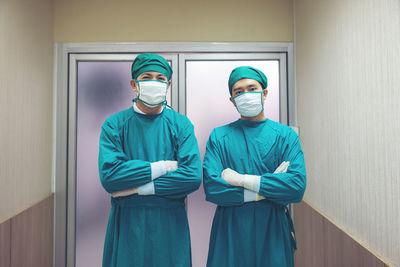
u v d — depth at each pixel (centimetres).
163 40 221
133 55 221
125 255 127
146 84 130
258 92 140
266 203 134
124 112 142
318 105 180
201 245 220
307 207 197
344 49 146
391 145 108
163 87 133
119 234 131
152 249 128
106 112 222
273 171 139
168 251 129
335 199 158
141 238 127
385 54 112
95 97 223
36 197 192
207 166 137
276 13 225
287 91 225
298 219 215
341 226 151
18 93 169
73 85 220
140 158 133
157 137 136
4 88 154
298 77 216
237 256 133
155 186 125
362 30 129
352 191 140
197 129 224
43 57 203
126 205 129
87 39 220
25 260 174
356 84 135
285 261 132
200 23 222
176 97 221
